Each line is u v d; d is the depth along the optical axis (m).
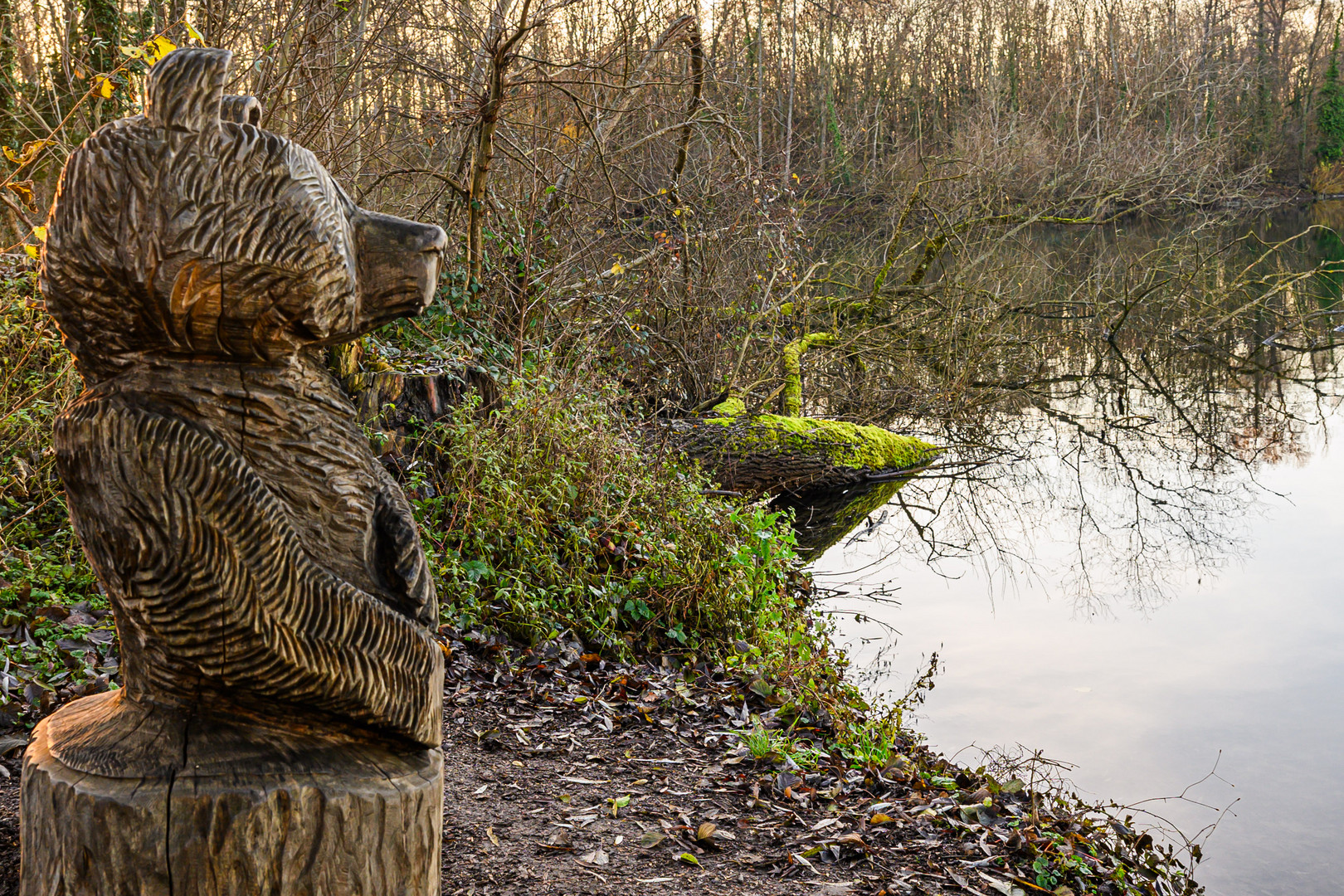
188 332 1.55
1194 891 4.27
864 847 3.88
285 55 7.47
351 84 8.22
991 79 23.22
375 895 1.68
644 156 12.38
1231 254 22.36
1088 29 27.98
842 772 4.69
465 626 5.43
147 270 1.50
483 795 4.07
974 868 3.81
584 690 5.21
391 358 6.99
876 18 20.48
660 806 4.12
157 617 1.59
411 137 9.91
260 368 1.63
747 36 14.57
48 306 1.60
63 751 1.67
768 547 6.97
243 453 1.63
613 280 9.98
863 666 7.06
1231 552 10.06
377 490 1.78
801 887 3.58
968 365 14.95
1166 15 28.81
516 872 3.50
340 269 1.58
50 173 7.30
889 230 17.55
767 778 4.46
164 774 1.59
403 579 1.75
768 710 5.41
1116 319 19.30
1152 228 21.86
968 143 17.67
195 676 1.63
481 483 5.93
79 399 1.65
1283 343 19.50
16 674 3.89
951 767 5.07
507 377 7.41
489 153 8.37
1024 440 14.39
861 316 15.66
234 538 1.57
